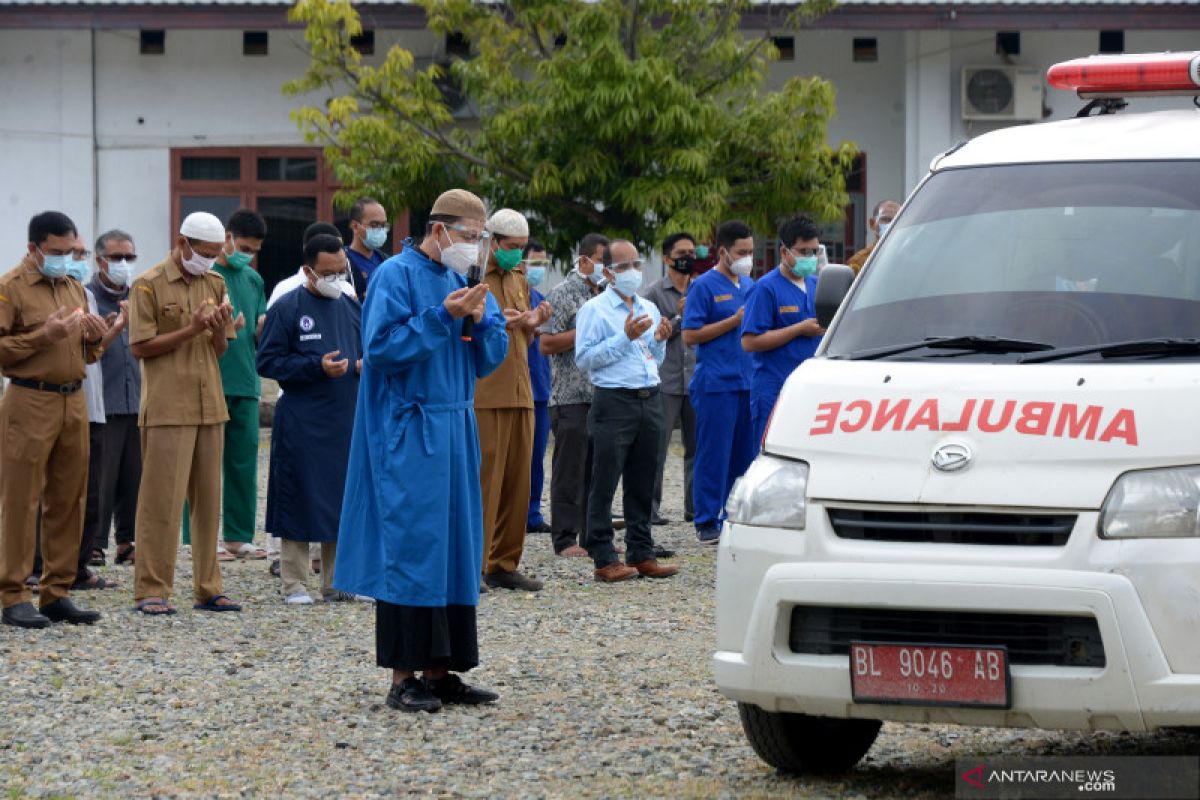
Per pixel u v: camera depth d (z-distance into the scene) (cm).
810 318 1645
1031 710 730
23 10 3041
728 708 1038
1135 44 3178
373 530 1036
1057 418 757
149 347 1362
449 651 1030
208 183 3195
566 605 1420
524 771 894
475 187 2870
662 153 2717
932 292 881
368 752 944
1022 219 895
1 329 1305
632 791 845
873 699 759
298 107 3181
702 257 2147
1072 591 718
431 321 1002
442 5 2808
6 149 3162
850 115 3228
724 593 813
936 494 754
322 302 1443
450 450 1030
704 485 1755
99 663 1196
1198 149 898
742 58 2825
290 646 1257
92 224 3181
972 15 3034
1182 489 721
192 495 1405
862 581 755
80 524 1356
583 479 1720
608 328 1523
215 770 908
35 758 938
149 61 3178
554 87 2698
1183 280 833
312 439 1433
